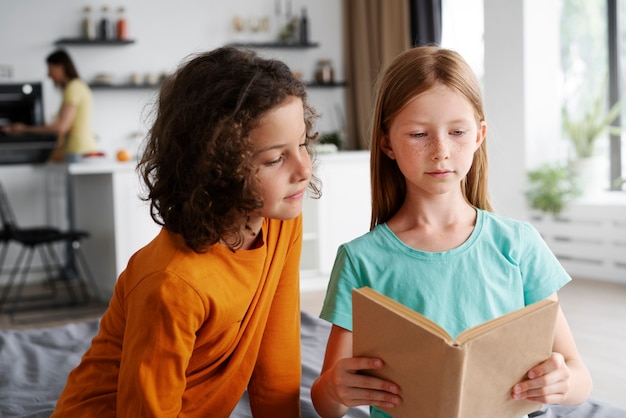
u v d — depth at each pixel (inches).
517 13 194.5
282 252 48.9
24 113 235.1
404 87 45.4
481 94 46.8
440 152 44.4
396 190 51.2
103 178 173.8
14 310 176.2
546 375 39.8
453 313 46.0
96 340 49.6
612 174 200.1
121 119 251.6
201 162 39.6
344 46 272.5
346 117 276.5
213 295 42.4
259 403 52.4
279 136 39.9
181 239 43.1
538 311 37.9
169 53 255.4
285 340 51.9
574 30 203.0
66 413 46.3
